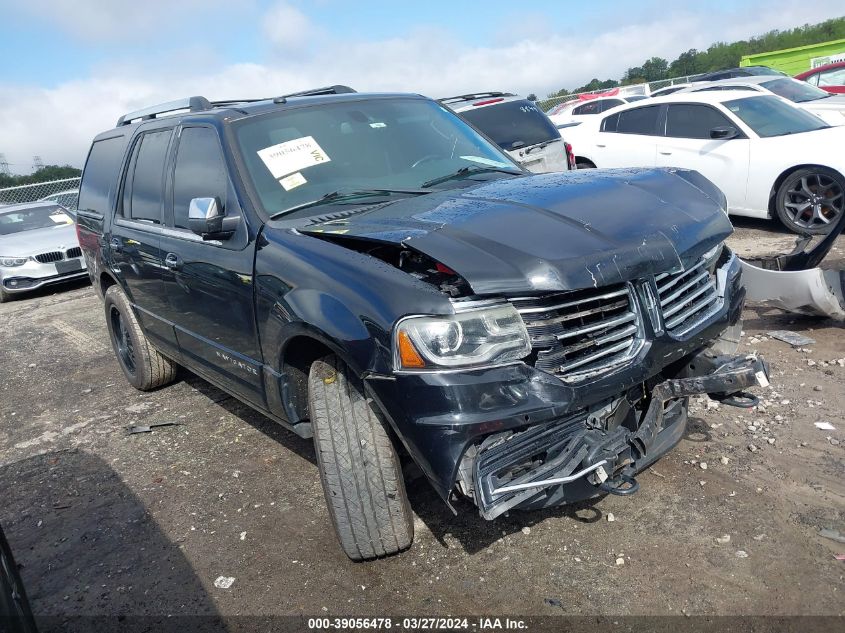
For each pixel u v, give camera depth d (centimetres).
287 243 311
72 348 764
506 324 247
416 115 429
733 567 274
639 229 278
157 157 453
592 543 300
